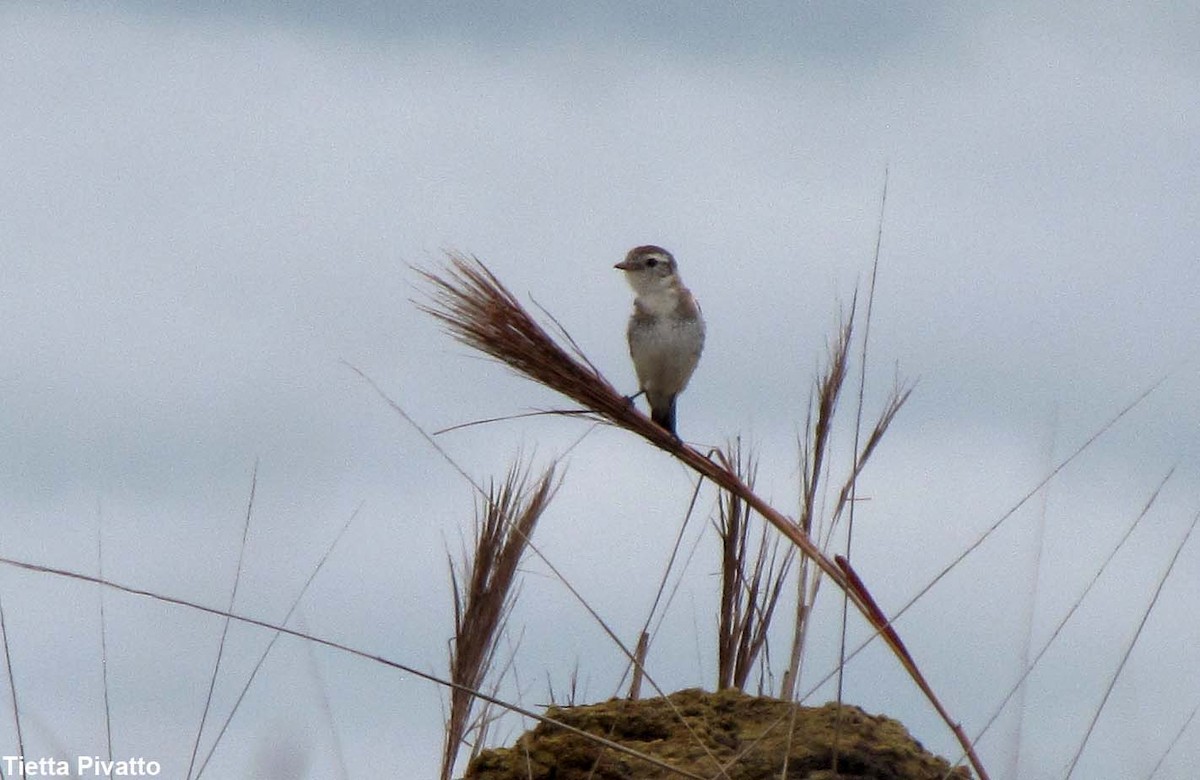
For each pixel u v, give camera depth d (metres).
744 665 9.84
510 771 9.09
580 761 8.99
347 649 6.66
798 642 7.59
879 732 9.02
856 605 6.98
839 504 7.23
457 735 9.38
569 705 9.73
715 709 9.21
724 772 7.82
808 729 8.86
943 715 6.54
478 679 9.41
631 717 9.21
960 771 8.89
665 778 8.61
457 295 7.18
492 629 9.43
